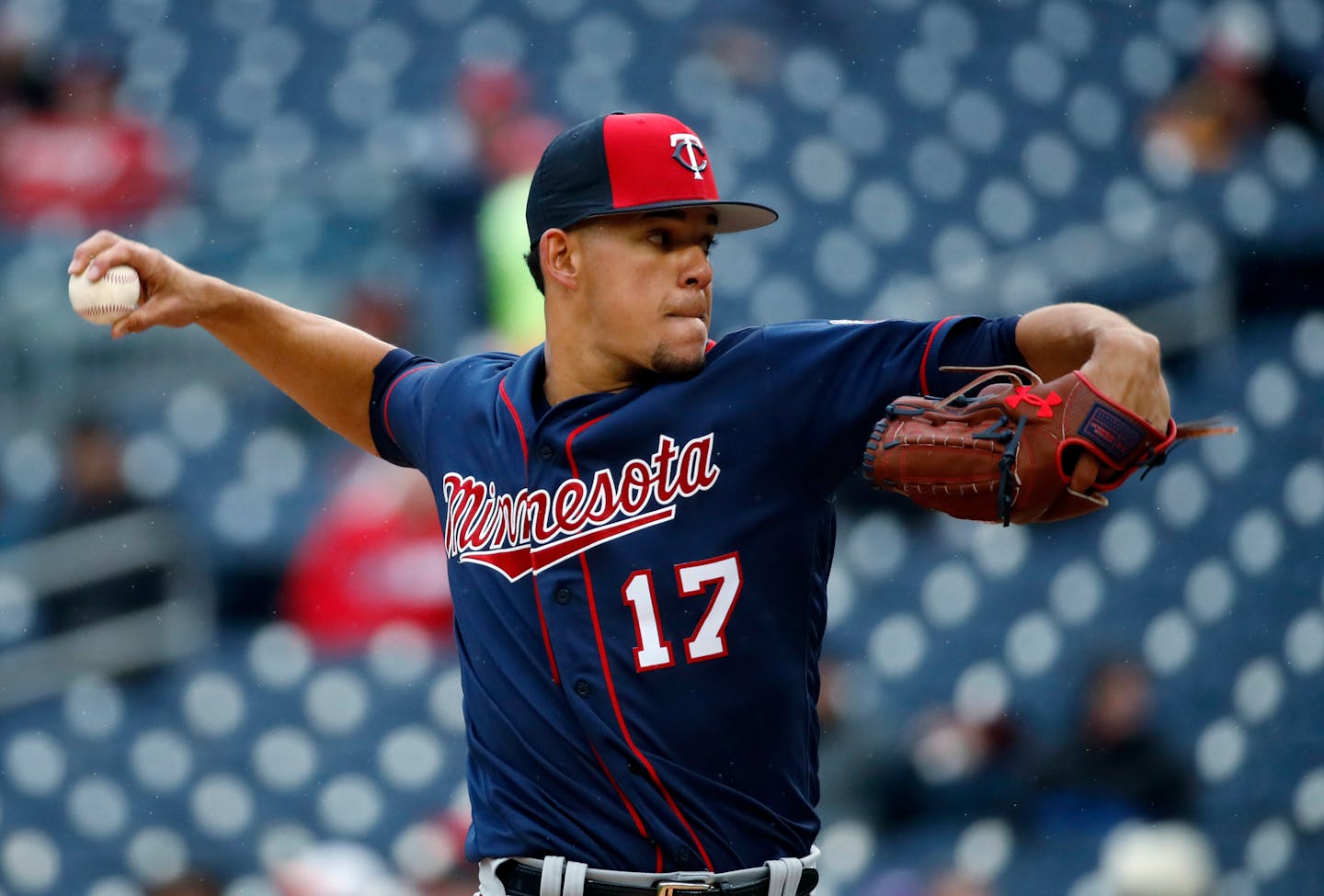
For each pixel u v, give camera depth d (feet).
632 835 26.61
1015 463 24.21
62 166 126.52
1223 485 105.81
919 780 84.84
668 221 27.04
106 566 96.32
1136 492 103.55
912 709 90.48
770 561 26.81
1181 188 131.03
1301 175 131.34
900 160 135.44
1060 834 83.97
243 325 33.06
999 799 85.40
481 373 30.55
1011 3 146.00
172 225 120.06
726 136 135.64
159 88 139.74
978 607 97.45
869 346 26.50
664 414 27.02
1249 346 113.29
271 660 91.97
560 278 27.84
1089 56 143.02
